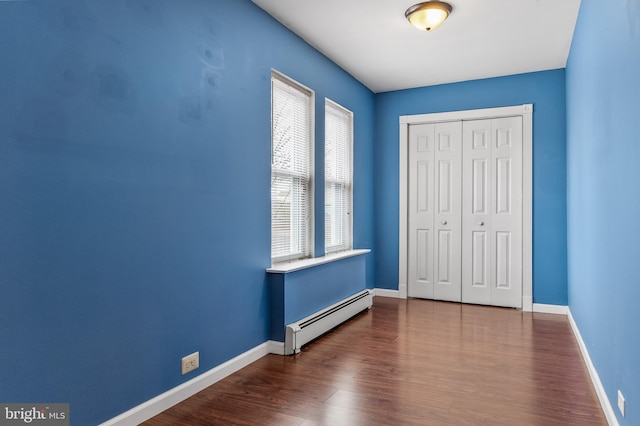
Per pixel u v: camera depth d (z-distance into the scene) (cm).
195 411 235
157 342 233
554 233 468
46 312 179
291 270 333
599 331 258
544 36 380
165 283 238
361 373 291
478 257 511
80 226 192
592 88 277
